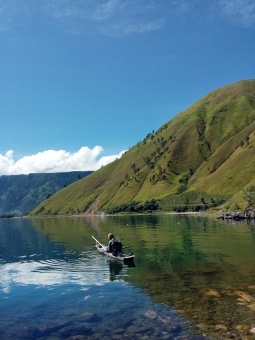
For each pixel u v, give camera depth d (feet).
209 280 93.45
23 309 75.92
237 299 75.66
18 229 404.98
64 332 62.64
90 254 155.84
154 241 195.62
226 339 56.44
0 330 64.39
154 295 81.97
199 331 60.03
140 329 62.39
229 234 219.82
